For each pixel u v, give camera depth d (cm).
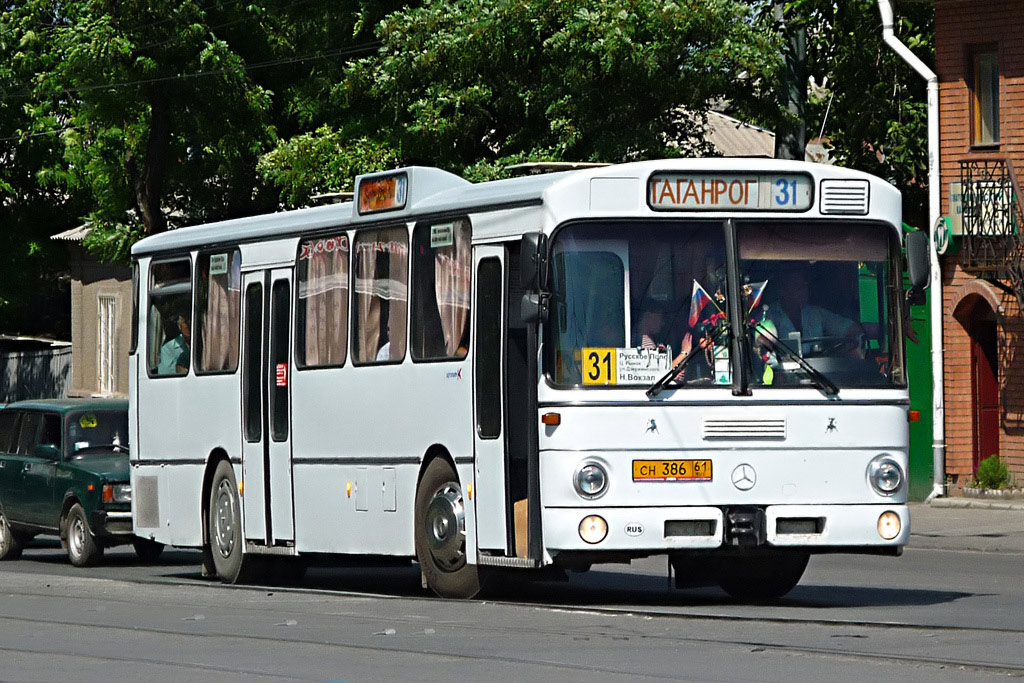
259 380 2723
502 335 2180
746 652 1670
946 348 4553
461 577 2284
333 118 5847
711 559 2319
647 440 2050
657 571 2956
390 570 3195
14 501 3528
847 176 2134
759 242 2105
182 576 3045
